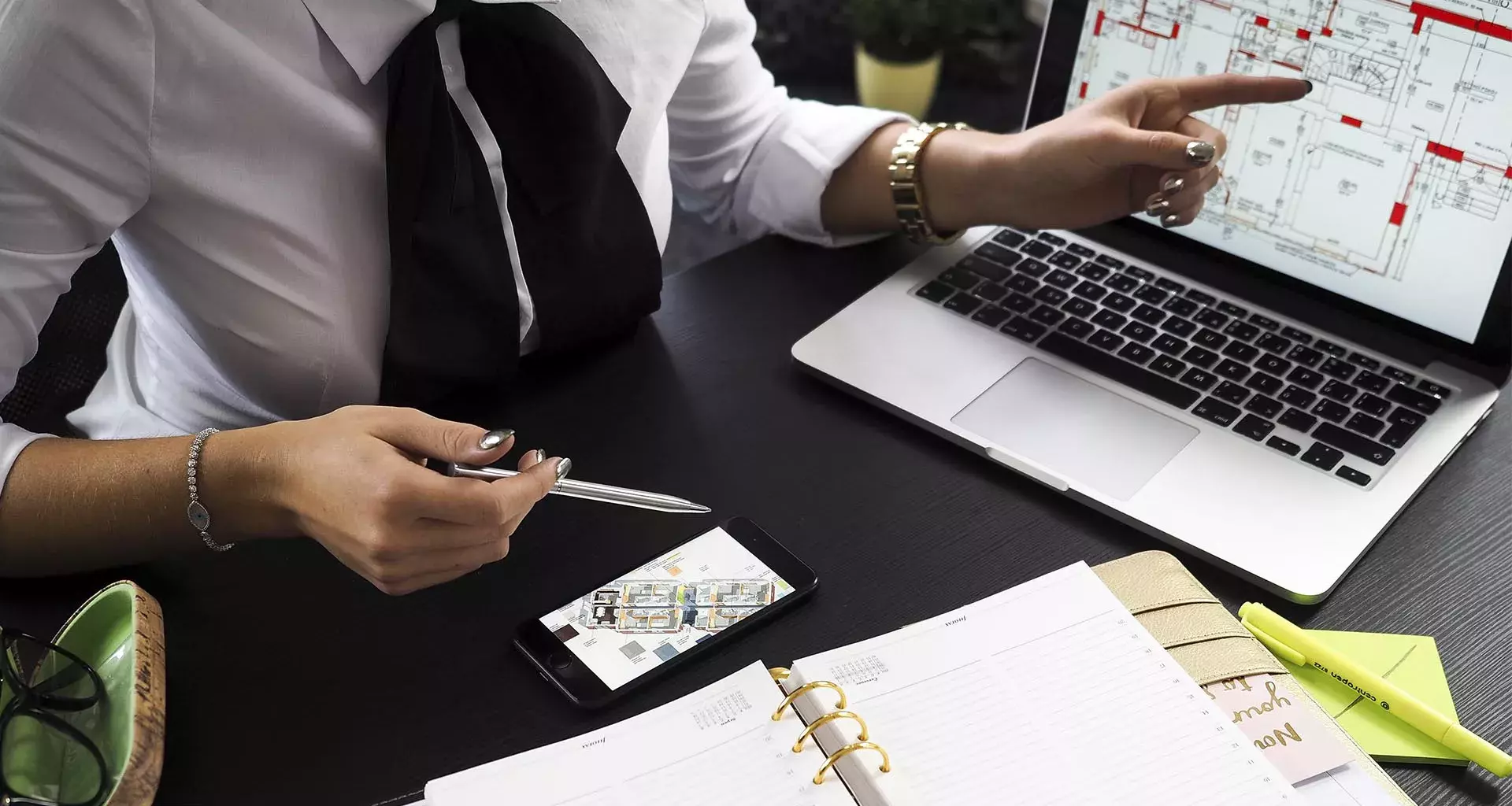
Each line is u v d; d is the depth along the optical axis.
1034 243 0.96
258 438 0.66
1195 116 0.90
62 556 0.68
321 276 0.80
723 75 1.01
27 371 1.00
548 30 0.74
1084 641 0.62
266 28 0.72
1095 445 0.76
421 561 0.62
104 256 1.01
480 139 0.77
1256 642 0.64
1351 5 0.80
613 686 0.62
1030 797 0.55
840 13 1.95
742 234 1.08
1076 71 0.95
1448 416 0.77
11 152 0.66
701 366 0.86
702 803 0.55
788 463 0.77
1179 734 0.57
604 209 0.84
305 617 0.67
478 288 0.79
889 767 0.55
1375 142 0.81
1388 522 0.71
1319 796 0.56
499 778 0.56
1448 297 0.80
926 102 1.92
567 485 0.69
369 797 0.58
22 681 0.58
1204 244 0.92
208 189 0.74
